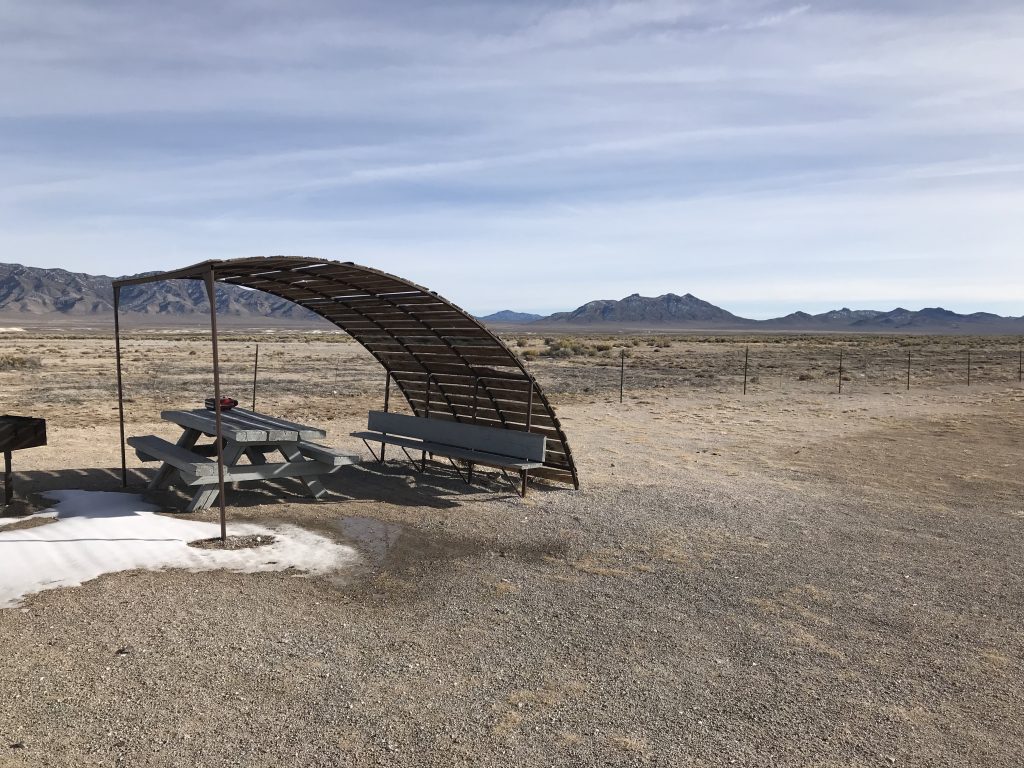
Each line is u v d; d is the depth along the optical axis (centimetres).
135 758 365
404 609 578
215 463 856
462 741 386
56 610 553
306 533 786
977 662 495
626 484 1065
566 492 1014
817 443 1443
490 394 1123
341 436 1486
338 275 887
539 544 768
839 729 405
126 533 746
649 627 549
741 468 1189
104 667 463
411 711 417
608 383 2917
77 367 3538
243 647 498
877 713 424
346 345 7412
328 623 545
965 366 4003
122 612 551
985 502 960
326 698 430
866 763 372
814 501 963
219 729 394
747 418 1836
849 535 807
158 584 613
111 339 8400
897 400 2273
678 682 460
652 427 1667
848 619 570
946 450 1361
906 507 933
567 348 5872
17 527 759
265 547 729
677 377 3256
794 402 2222
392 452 1322
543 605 592
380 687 446
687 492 1012
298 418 1764
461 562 702
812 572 683
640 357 5112
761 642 524
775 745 388
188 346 6544
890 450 1361
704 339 10556
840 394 2481
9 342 6731
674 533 812
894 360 4684
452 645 511
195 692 434
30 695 427
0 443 834
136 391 2384
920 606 598
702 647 514
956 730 406
